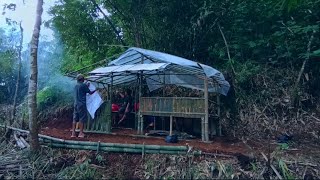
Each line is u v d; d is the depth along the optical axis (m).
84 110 8.70
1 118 11.77
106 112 9.58
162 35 12.29
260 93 10.62
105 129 9.50
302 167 6.60
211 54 11.85
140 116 9.21
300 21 11.01
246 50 11.62
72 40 13.13
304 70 10.83
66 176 6.91
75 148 7.64
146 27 12.47
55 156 7.54
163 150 7.18
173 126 10.05
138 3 12.01
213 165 6.66
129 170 7.00
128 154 7.37
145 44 12.61
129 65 9.13
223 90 10.12
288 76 10.85
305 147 8.20
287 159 6.83
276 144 8.48
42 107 12.76
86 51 13.59
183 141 8.41
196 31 11.80
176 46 12.27
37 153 7.59
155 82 10.84
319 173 6.48
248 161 6.74
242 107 10.42
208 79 8.93
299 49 10.81
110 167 7.14
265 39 11.25
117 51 13.10
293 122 9.87
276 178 6.39
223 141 8.82
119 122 11.12
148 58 9.36
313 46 10.58
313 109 10.25
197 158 6.96
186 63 8.50
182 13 11.94
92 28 12.71
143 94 11.46
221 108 10.55
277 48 11.00
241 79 10.72
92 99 9.74
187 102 8.58
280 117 10.04
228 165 6.63
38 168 7.17
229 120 10.18
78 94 8.69
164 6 11.81
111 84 10.34
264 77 10.88
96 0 12.40
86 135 9.12
